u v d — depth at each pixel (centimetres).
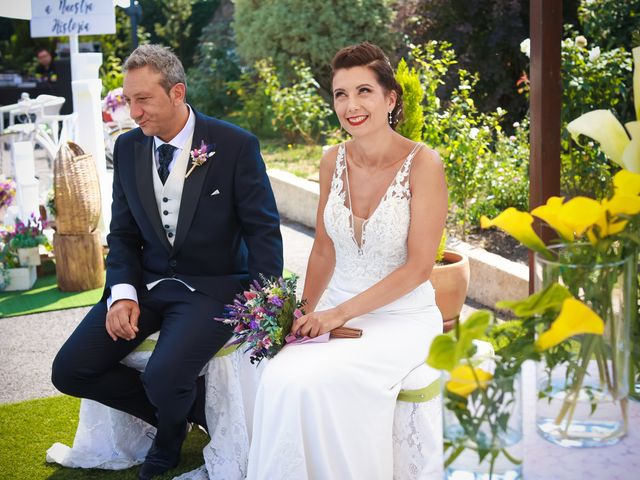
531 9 336
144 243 356
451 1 1041
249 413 334
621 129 196
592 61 592
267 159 994
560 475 175
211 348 320
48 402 418
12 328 529
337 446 260
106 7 640
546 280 183
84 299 578
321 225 322
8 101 1424
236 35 1325
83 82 637
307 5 1223
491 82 1019
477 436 165
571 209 171
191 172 335
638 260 206
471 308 525
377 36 1194
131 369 340
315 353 268
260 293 281
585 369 181
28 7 672
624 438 188
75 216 588
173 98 331
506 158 694
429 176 296
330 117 1198
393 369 274
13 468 349
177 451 331
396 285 289
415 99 471
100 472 344
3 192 731
